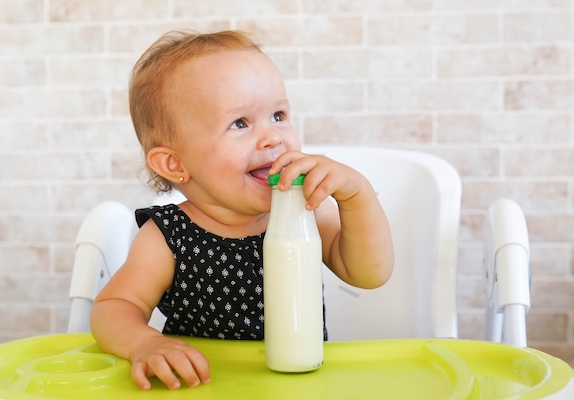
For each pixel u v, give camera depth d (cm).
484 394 64
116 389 67
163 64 93
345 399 62
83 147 187
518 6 171
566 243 173
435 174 119
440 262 111
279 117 90
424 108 174
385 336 120
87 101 186
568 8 170
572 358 174
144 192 185
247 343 80
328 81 176
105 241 110
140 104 97
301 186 72
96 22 184
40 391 67
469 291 175
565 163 172
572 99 171
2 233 190
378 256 88
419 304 117
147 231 95
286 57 177
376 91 175
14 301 190
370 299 122
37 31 186
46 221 188
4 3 186
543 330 175
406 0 173
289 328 70
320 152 130
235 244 94
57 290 189
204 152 88
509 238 98
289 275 70
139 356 71
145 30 183
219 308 95
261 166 86
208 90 87
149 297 93
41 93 187
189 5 180
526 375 69
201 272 94
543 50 171
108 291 90
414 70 174
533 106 172
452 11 172
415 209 121
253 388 66
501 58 172
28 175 189
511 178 173
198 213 96
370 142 176
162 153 94
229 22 179
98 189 187
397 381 68
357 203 83
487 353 75
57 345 86
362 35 175
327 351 76
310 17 176
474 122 173
